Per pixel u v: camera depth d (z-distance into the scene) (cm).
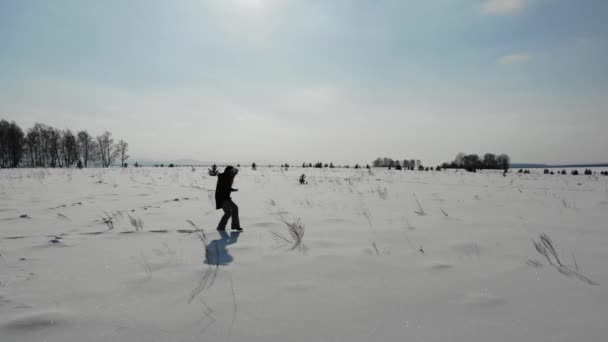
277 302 285
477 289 312
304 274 353
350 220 654
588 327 239
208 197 1021
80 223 623
